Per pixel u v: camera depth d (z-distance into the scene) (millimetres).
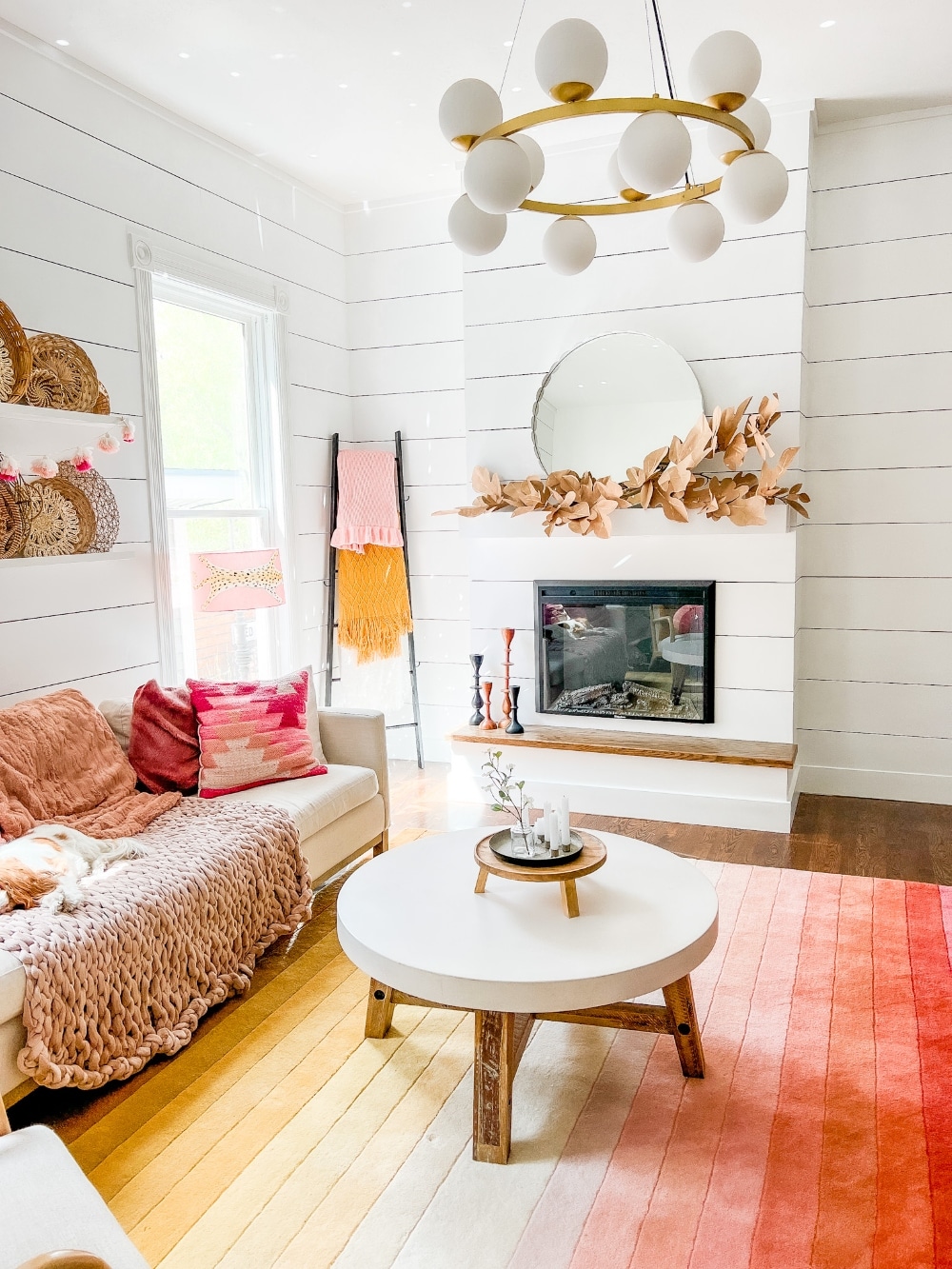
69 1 2672
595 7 2787
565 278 3881
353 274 4652
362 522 4480
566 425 3910
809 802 4031
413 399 4602
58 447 2961
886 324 3793
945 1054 2162
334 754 3371
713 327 3674
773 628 3719
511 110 3564
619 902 2135
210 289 3693
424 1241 1637
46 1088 2117
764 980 2520
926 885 3109
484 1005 1779
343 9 2750
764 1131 1906
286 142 3770
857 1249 1595
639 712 3982
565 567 4059
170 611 3475
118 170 3223
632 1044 2252
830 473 3941
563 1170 1806
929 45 3084
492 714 4328
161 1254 1617
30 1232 1154
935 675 3898
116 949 2107
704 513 3607
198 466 3842
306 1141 1915
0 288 2783
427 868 2367
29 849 2281
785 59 3178
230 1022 2389
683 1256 1591
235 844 2572
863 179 3758
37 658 2943
